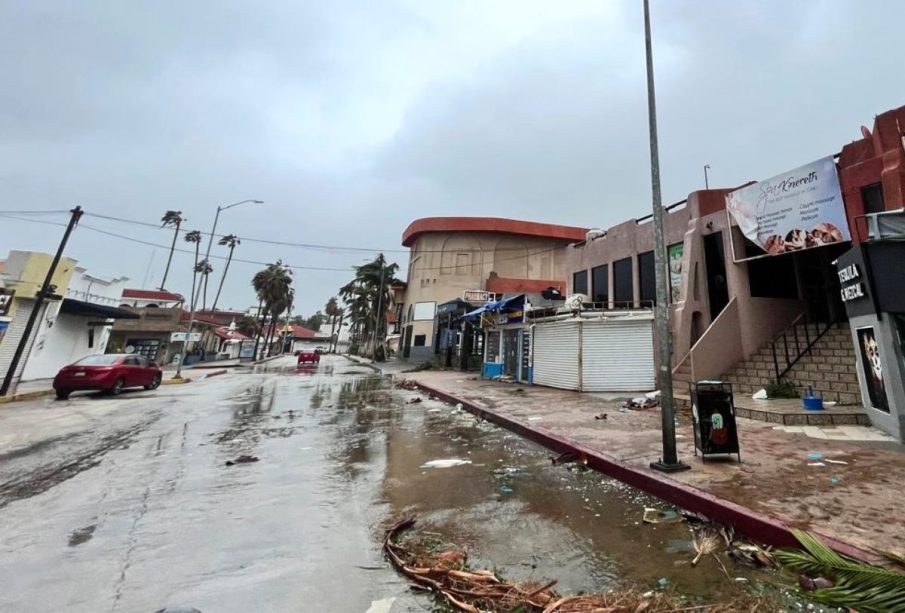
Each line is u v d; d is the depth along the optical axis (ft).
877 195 32.30
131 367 52.90
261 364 139.85
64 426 31.60
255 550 12.38
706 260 46.21
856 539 11.44
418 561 11.60
